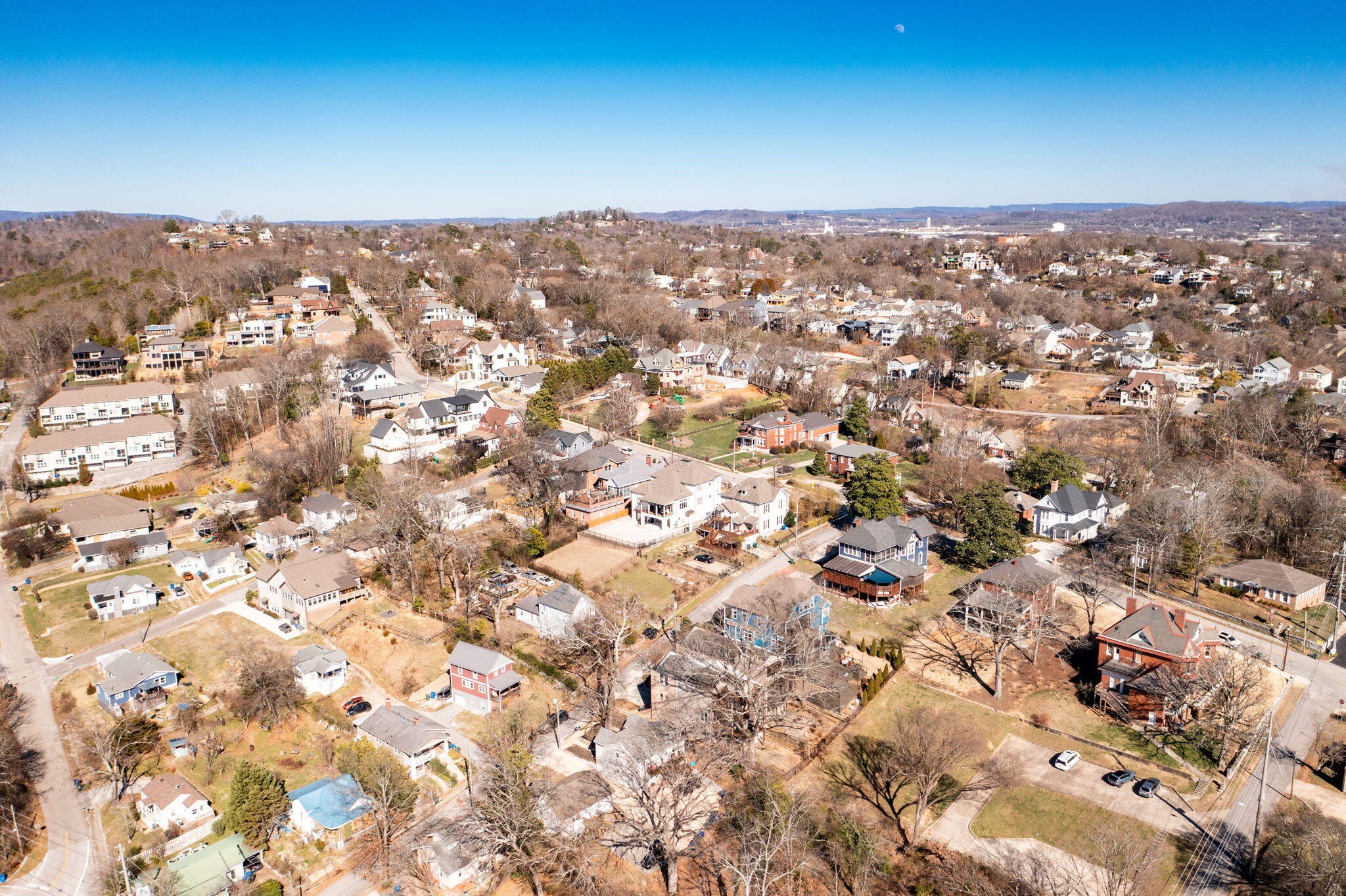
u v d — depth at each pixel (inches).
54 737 2682.1
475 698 2689.5
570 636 2817.4
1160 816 2138.3
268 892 1987.0
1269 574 3319.4
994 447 4926.2
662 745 2299.5
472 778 2353.6
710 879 1971.0
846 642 2955.2
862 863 1962.4
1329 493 3747.5
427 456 4613.7
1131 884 1846.7
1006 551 3442.4
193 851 2178.9
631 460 4170.8
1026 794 2236.7
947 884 1923.0
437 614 3179.1
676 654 2608.3
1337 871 1801.2
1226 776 2282.2
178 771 2514.8
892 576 3240.7
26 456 4500.5
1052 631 3026.6
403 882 2052.2
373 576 3526.1
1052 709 2613.2
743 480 4232.3
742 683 2379.4
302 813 2245.3
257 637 3174.2
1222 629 3043.8
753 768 2303.2
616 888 1956.2
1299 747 2384.4
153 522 4165.8
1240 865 1966.0
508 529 3725.4
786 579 3031.5
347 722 2655.0
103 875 2122.3
